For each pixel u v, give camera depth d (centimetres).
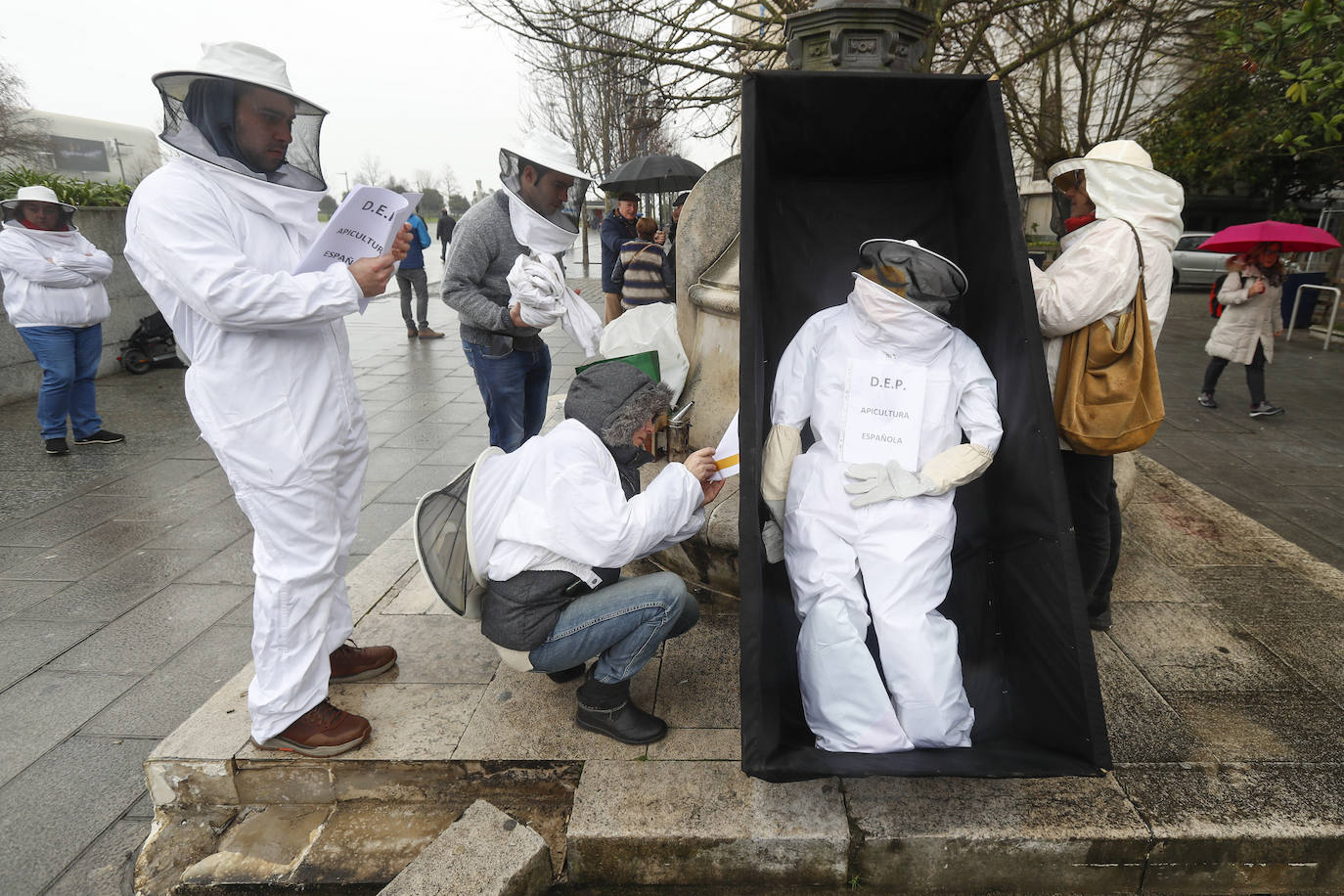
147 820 250
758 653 194
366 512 492
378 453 603
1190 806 217
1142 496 447
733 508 322
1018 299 217
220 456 214
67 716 297
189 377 214
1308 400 805
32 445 619
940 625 218
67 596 385
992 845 210
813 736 221
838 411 236
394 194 218
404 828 236
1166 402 802
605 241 942
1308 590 338
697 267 386
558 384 827
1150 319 258
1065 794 222
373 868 223
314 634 230
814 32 299
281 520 218
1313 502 538
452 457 593
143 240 197
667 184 1016
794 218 283
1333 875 212
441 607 322
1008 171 223
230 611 372
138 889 223
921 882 215
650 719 246
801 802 220
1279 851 210
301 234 225
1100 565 283
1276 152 1156
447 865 206
